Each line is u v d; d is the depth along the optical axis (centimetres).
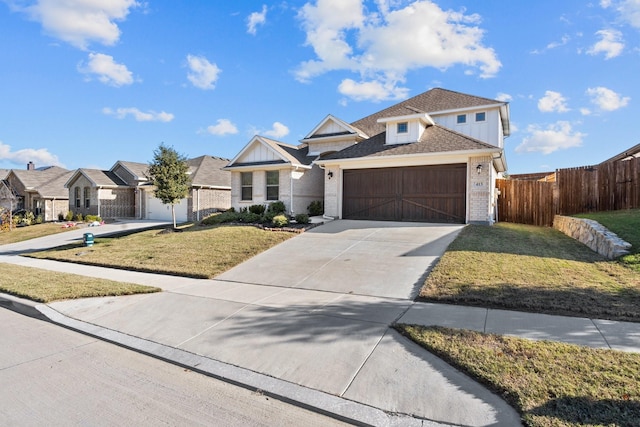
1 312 650
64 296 692
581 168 1362
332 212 1529
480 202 1245
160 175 1667
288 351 422
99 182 2578
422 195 1352
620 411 268
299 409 317
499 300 540
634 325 445
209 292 701
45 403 328
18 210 3059
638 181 1213
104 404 325
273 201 1770
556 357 356
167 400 334
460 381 334
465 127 1881
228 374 382
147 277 862
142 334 509
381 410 303
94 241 1543
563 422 261
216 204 2320
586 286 591
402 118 1424
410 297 607
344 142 1875
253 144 1831
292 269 842
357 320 503
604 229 896
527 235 1075
